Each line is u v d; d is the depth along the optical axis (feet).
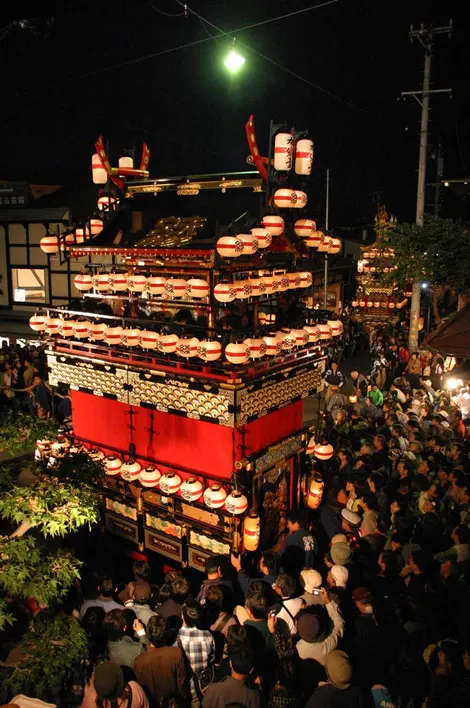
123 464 23.99
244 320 23.59
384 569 19.71
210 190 24.93
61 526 16.49
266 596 16.53
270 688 15.80
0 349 50.19
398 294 74.64
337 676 13.37
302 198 21.54
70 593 20.81
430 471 26.25
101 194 27.45
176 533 23.75
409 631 16.19
